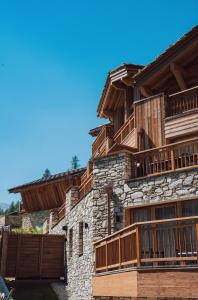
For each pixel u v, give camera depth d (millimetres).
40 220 34125
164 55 18453
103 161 16797
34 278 21844
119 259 12680
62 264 22250
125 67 20844
